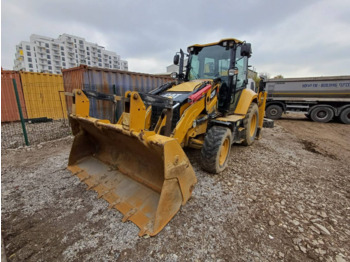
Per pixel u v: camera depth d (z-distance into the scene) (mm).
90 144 3393
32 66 84062
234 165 3928
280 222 2307
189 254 1830
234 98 4383
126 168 2834
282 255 1861
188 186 2281
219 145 3188
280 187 3141
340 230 2232
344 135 7820
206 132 3658
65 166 3625
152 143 2008
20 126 7426
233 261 1779
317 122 11117
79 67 5637
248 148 5160
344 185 3336
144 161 2635
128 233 2031
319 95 10656
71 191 2764
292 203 2711
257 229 2178
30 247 1876
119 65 115438
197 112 3186
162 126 2898
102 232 2047
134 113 2051
